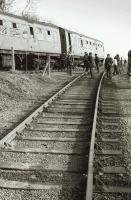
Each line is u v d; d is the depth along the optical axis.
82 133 8.97
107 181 5.69
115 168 6.25
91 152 6.62
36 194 5.21
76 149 7.48
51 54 31.06
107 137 8.52
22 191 5.32
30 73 24.17
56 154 7.17
